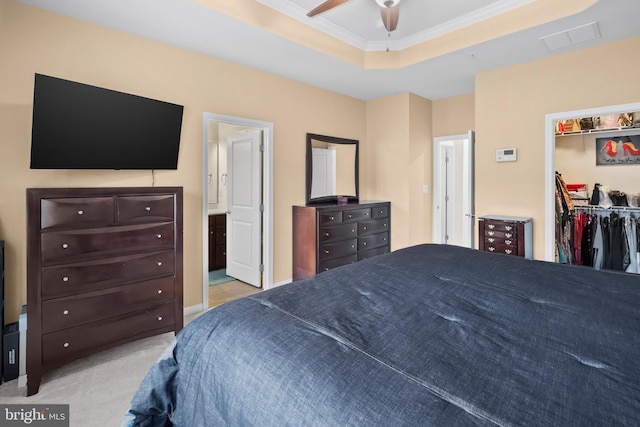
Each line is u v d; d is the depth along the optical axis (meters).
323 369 0.79
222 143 5.32
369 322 1.03
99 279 2.19
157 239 2.44
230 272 4.44
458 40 3.16
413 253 1.97
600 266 3.96
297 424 0.71
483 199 3.79
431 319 1.06
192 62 3.11
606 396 0.67
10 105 2.22
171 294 2.53
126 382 2.06
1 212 2.20
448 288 1.33
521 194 3.53
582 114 3.15
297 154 4.05
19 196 2.26
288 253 4.01
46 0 2.24
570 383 0.71
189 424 0.98
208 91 3.22
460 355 0.84
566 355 0.83
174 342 1.12
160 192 2.46
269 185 3.78
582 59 3.14
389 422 0.63
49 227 1.99
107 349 2.29
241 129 5.09
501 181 3.66
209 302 3.49
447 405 0.65
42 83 2.01
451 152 5.44
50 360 2.00
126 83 2.72
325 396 0.72
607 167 4.17
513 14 2.82
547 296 1.24
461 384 0.72
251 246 4.04
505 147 3.62
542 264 1.71
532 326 1.00
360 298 1.23
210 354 0.98
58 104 2.09
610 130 4.06
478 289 1.32
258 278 3.96
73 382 2.05
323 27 3.14
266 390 0.80
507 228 3.33
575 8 2.51
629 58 2.92
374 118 4.89
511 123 3.57
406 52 3.55
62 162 2.17
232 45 3.00
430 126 4.94
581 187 4.29
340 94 4.56
